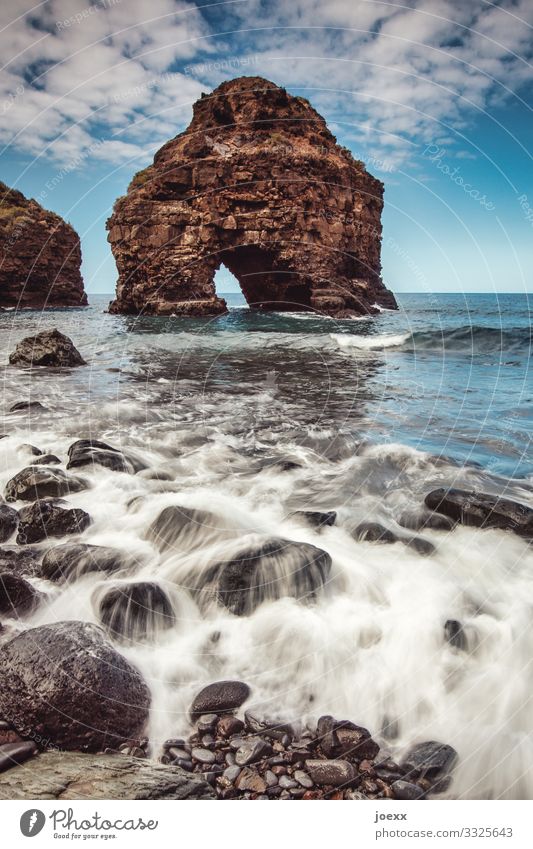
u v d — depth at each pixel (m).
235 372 15.58
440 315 36.47
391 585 4.43
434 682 3.48
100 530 5.34
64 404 11.14
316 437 8.93
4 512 5.32
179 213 38.62
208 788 2.75
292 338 23.73
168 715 3.25
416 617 3.98
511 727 3.19
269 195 37.22
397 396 12.30
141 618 3.88
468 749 3.06
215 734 3.11
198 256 38.78
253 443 8.65
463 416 10.35
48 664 3.18
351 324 30.09
